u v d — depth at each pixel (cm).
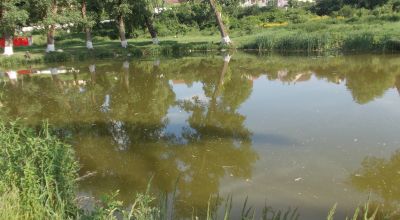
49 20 2788
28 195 548
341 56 2572
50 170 579
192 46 3419
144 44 3747
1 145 633
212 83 1909
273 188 738
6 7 2580
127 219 516
